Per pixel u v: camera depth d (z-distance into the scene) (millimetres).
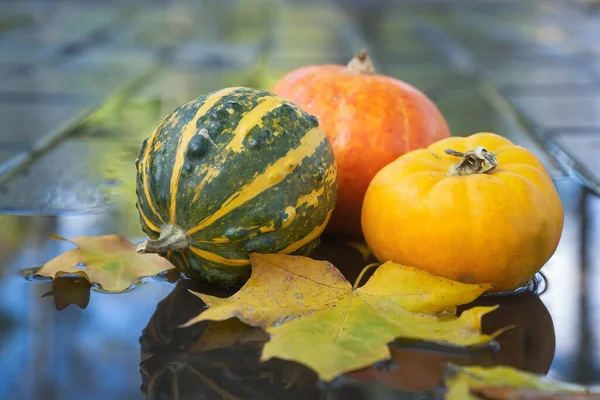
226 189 524
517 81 1439
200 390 476
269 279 525
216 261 538
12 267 599
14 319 537
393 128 615
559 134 1021
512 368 483
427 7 3023
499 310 547
